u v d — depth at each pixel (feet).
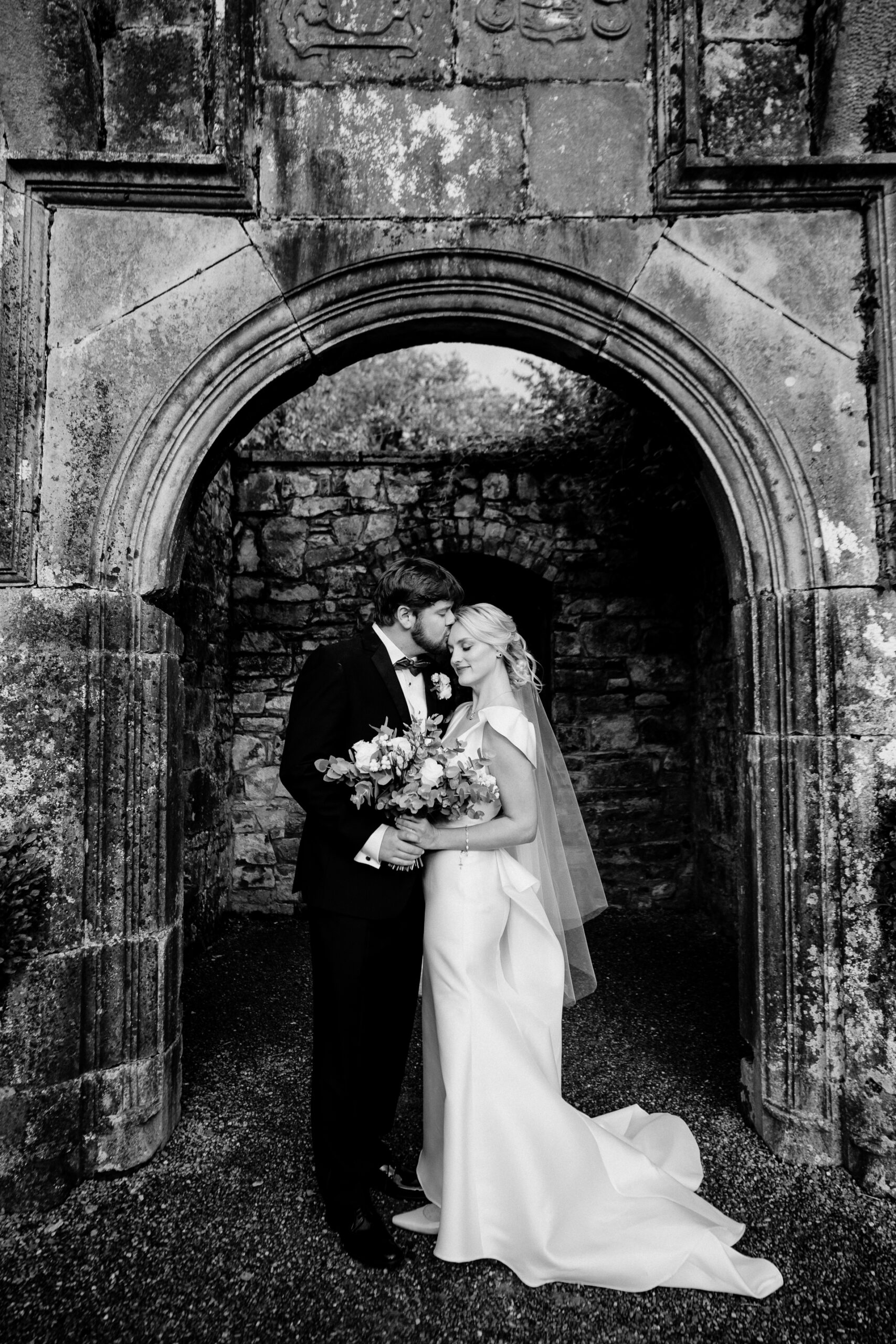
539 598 19.03
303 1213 6.71
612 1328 5.41
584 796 17.60
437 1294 5.73
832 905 7.59
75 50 7.68
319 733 6.63
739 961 8.38
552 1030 6.68
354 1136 6.36
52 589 7.49
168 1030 7.84
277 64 7.96
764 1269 5.84
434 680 6.72
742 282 7.95
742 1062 8.38
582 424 17.62
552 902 7.30
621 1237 5.84
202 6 7.93
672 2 7.79
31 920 6.95
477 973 6.32
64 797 7.38
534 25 8.04
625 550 17.76
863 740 7.63
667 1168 6.90
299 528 17.57
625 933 15.66
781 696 7.84
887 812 7.46
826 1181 7.18
